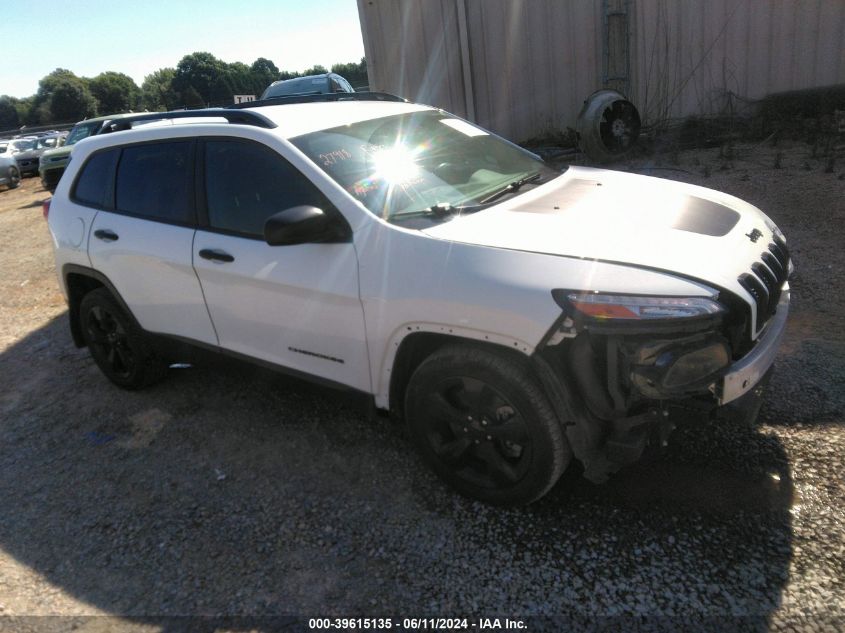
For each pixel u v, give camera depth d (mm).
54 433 4043
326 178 3043
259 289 3242
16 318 6438
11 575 2830
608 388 2455
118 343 4316
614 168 8805
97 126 16297
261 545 2834
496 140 4031
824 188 6625
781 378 3578
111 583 2721
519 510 2863
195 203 3545
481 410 2723
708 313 2326
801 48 9477
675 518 2701
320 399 4020
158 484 3361
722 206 3195
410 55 10938
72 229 4207
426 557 2668
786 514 2648
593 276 2430
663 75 10062
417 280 2701
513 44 10508
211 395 4250
